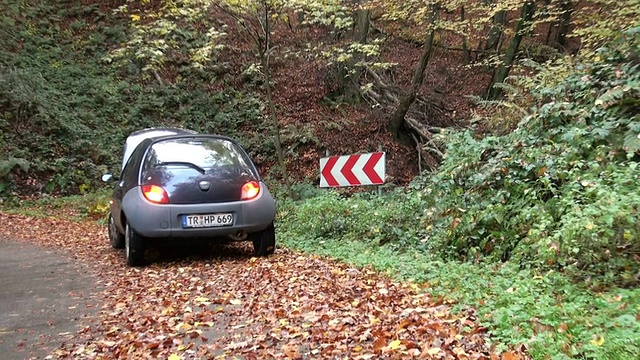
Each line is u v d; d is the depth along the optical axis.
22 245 9.74
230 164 7.39
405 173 17.86
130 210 6.96
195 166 7.23
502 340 3.76
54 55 21.28
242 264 7.00
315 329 4.35
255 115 19.97
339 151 18.27
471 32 20.62
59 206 14.63
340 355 3.83
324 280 5.89
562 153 6.77
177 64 21.48
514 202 6.74
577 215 5.30
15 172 15.66
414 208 8.20
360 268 6.42
